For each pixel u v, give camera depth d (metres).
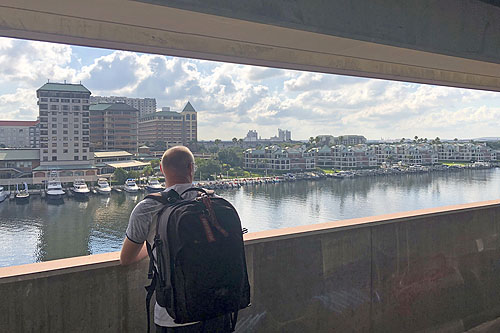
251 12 2.40
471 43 3.66
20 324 1.78
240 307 1.56
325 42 3.03
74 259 2.02
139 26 2.65
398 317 3.11
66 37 2.53
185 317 1.42
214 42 3.02
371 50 3.31
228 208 1.60
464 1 3.60
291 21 2.58
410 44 3.22
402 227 3.15
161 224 1.51
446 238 3.44
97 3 2.24
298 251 2.58
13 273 1.78
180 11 2.30
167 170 1.76
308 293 2.62
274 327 2.48
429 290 3.31
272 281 2.47
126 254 1.63
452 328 3.45
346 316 2.81
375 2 3.02
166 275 1.47
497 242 3.84
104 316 1.99
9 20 2.35
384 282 3.03
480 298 3.68
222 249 1.49
